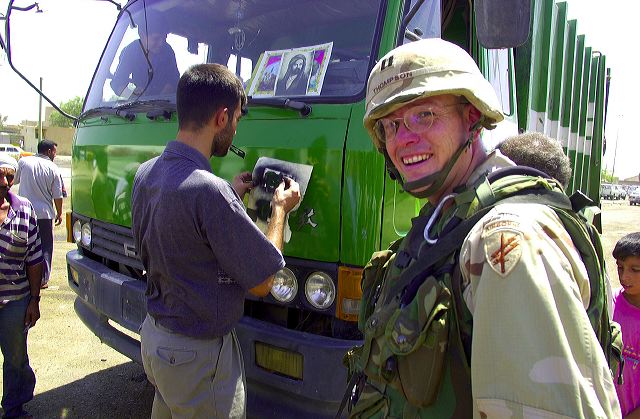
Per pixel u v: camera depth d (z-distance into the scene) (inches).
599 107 268.2
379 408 47.3
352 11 97.4
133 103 116.6
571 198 49.8
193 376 74.4
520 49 148.3
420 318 41.8
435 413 41.8
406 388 42.2
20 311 122.3
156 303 77.4
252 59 111.1
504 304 36.3
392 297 46.7
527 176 45.4
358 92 85.8
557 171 76.8
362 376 54.2
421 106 47.4
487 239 38.8
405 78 46.3
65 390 143.3
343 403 57.8
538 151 76.5
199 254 72.2
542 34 161.0
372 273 58.5
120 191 117.6
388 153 52.2
